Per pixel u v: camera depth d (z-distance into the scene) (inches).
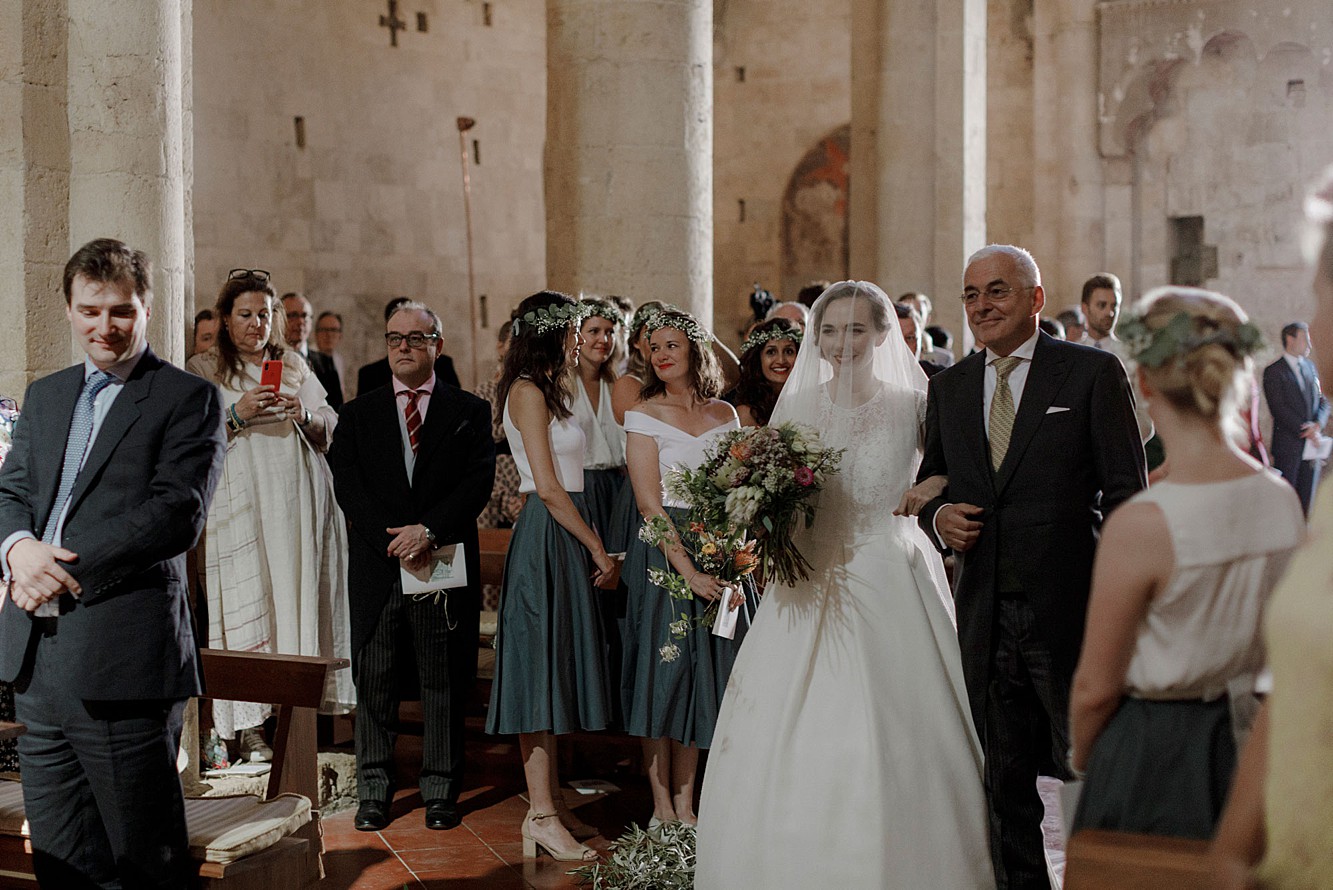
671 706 189.6
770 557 151.6
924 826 143.2
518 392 196.7
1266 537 92.7
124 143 188.7
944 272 454.3
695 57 286.5
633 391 218.4
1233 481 93.0
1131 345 93.9
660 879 173.6
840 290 157.0
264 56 501.4
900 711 146.6
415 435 207.3
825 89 698.8
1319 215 78.2
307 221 518.6
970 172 454.9
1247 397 93.8
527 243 613.3
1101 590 95.0
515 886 182.4
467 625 208.8
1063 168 674.8
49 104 186.4
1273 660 75.0
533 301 199.8
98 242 135.3
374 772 208.1
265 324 227.5
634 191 281.9
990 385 155.3
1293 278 644.7
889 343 161.2
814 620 151.1
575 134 285.3
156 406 136.1
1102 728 98.5
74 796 139.1
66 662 132.7
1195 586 92.6
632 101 281.0
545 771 195.3
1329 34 625.6
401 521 204.5
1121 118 665.0
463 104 581.9
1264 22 633.6
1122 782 96.5
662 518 184.7
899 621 150.7
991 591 149.6
